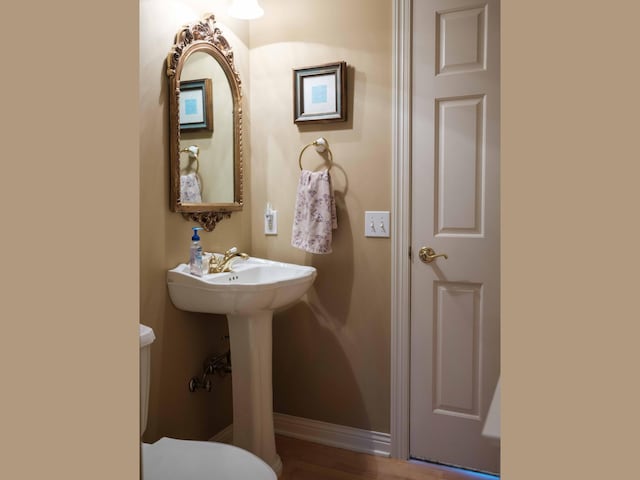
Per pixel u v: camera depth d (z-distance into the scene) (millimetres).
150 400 1808
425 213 2066
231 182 2225
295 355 2346
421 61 2035
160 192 1819
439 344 2082
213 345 2180
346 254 2209
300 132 2270
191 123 1959
